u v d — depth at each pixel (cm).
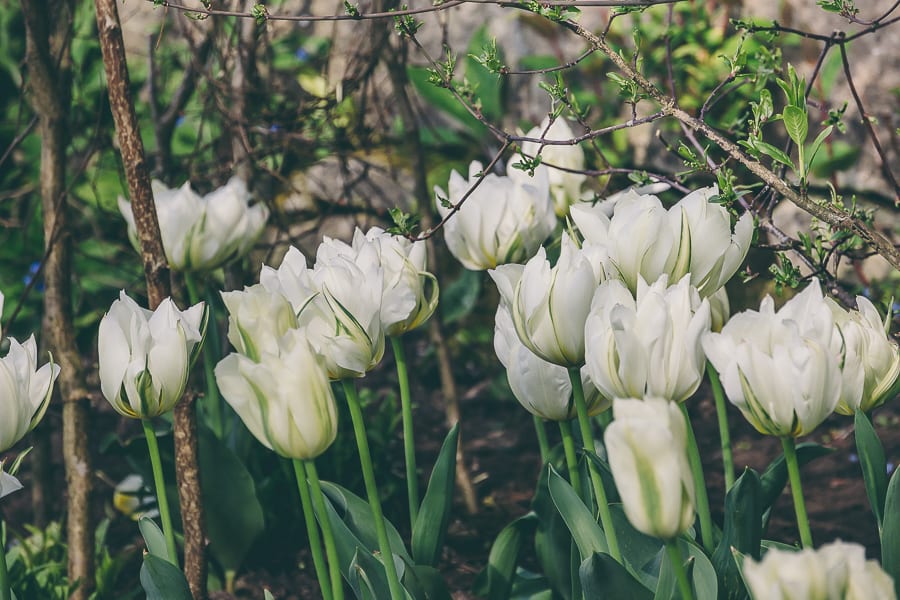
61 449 276
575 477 153
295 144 237
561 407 150
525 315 138
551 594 172
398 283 149
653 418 120
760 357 128
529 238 171
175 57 267
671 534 121
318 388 134
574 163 183
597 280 138
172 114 239
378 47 224
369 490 145
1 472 141
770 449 254
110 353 141
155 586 148
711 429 270
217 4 213
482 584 181
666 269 140
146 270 166
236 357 134
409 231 160
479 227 171
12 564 189
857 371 135
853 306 161
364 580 149
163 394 142
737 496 142
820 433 262
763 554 153
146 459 191
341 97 226
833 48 284
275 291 137
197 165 243
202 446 185
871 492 145
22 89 202
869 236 145
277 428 134
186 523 168
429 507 164
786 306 133
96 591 189
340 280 142
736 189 151
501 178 172
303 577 197
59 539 206
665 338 129
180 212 185
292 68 273
